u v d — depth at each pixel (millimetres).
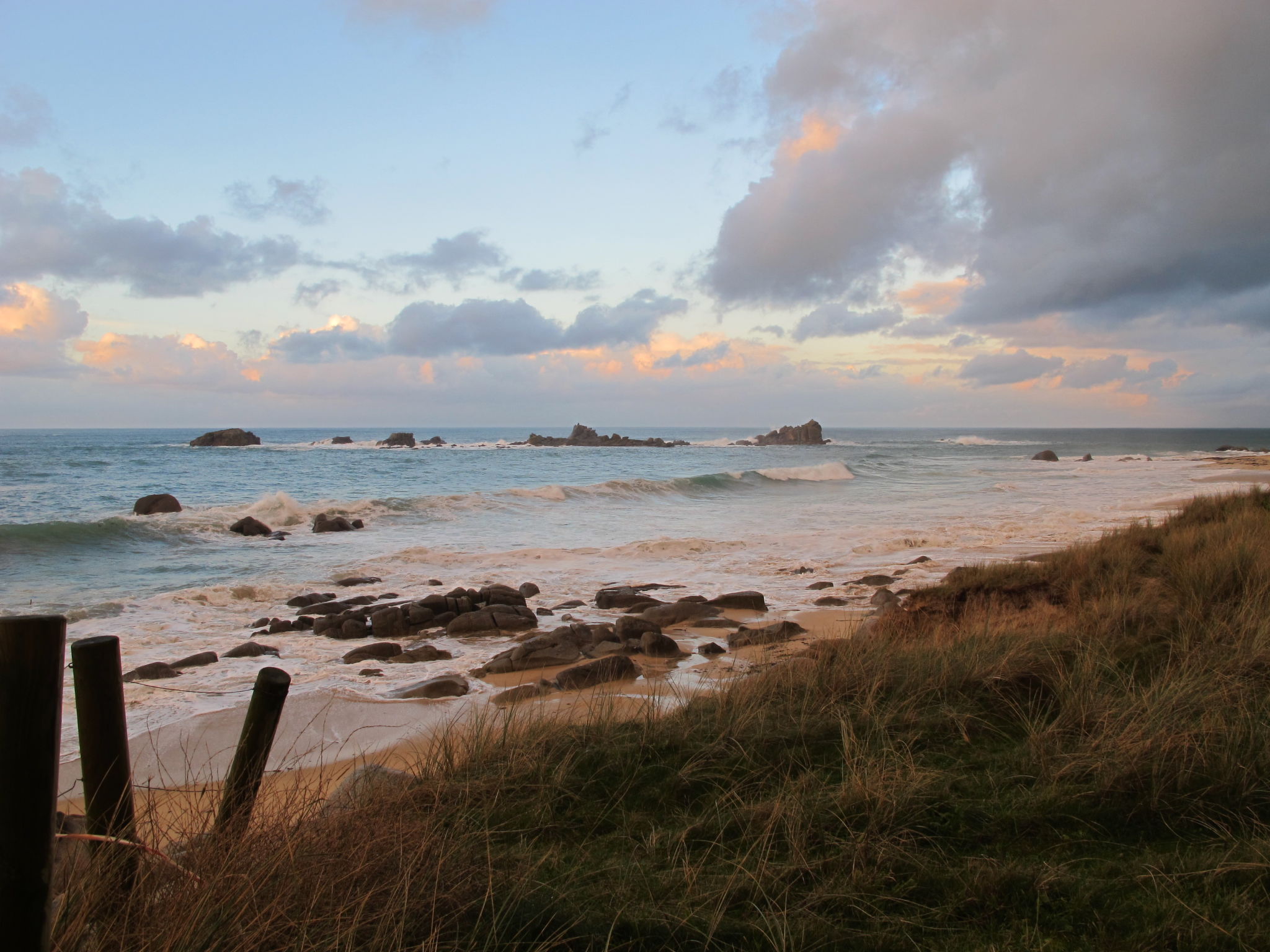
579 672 8492
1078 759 4512
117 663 2816
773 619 11812
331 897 3055
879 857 3660
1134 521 17000
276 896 2904
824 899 3396
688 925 3207
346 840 3459
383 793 4297
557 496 31250
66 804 5676
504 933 3184
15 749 1950
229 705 8203
